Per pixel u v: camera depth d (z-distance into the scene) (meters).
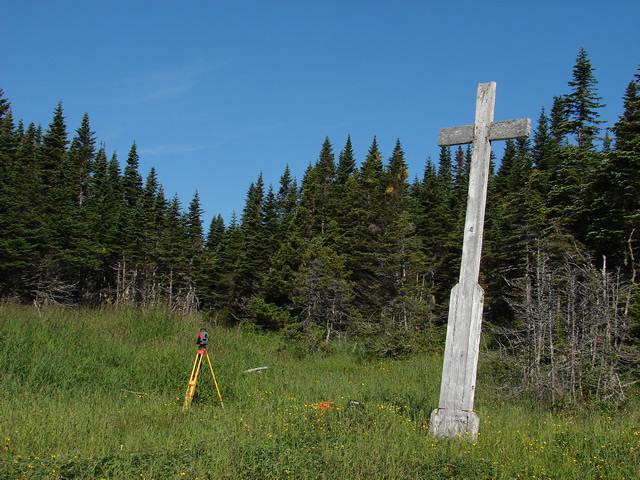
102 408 9.03
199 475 5.23
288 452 6.06
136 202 55.44
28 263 32.47
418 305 24.30
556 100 44.81
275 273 31.98
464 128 8.40
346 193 44.31
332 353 23.84
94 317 17.42
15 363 11.17
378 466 5.83
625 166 19.16
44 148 48.28
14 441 6.40
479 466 5.99
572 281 13.62
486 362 15.76
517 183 37.59
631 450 6.89
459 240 31.05
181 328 18.22
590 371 12.85
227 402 11.09
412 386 14.68
